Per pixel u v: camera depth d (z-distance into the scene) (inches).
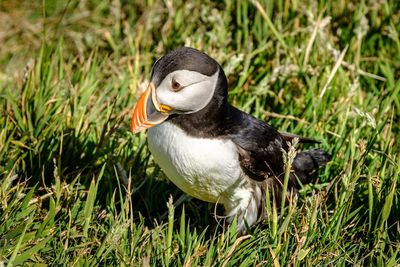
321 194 335.9
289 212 309.0
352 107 409.4
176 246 320.5
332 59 446.0
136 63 452.1
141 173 374.9
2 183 339.3
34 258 306.8
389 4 490.0
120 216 321.7
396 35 461.4
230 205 345.4
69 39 508.7
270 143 342.3
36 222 327.6
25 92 386.3
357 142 389.4
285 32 470.3
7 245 301.7
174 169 332.5
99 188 358.9
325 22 447.5
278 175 348.8
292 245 309.1
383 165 344.5
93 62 432.5
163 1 505.4
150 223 362.3
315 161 374.6
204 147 322.3
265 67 448.5
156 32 492.1
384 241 316.5
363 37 472.4
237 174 331.9
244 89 432.5
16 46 514.3
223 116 327.3
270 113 412.8
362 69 465.1
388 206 317.4
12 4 533.3
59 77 418.6
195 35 472.1
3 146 361.4
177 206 373.1
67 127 379.9
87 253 312.8
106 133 390.0
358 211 336.8
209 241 337.1
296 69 431.5
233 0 482.6
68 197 337.1
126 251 310.8
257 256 309.0
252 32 471.2
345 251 318.0
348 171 335.3
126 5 513.7
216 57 444.5
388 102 394.6
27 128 374.6
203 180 332.2
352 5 483.2
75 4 529.0
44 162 363.9
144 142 381.1
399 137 390.3
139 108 316.2
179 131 323.0
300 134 405.1
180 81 309.7
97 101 402.6
